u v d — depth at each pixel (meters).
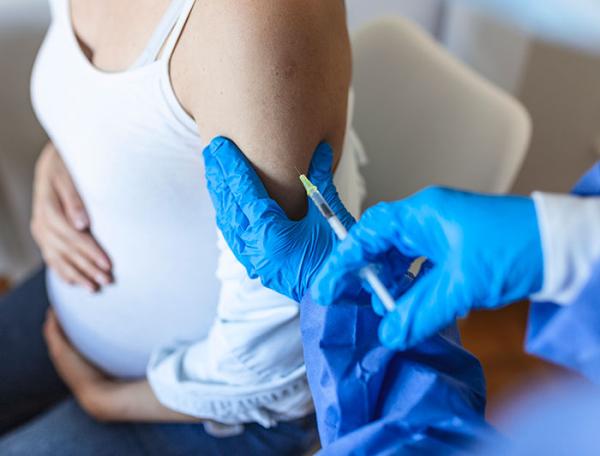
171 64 0.64
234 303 0.70
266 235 0.59
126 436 0.94
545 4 1.43
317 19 0.61
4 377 1.11
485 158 0.98
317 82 0.61
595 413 0.49
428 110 1.05
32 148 1.51
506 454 0.49
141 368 1.00
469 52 1.61
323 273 0.51
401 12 1.57
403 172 1.07
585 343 0.45
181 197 0.75
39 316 1.20
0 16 1.26
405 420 0.51
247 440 0.90
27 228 1.69
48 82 0.81
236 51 0.59
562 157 1.71
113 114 0.70
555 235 0.42
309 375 0.58
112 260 0.91
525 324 1.79
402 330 0.48
